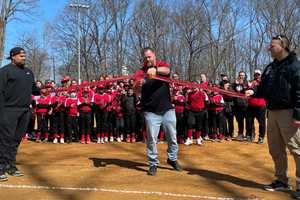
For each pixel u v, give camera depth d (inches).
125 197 230.7
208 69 1501.0
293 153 234.5
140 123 492.7
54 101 489.1
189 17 1381.6
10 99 278.1
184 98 470.6
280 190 248.7
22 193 240.1
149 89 284.8
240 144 464.1
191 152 406.9
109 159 359.9
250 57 1600.6
